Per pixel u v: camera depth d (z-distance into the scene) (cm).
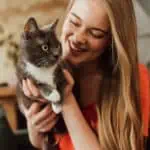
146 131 144
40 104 138
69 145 145
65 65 137
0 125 222
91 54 136
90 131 138
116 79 142
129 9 134
